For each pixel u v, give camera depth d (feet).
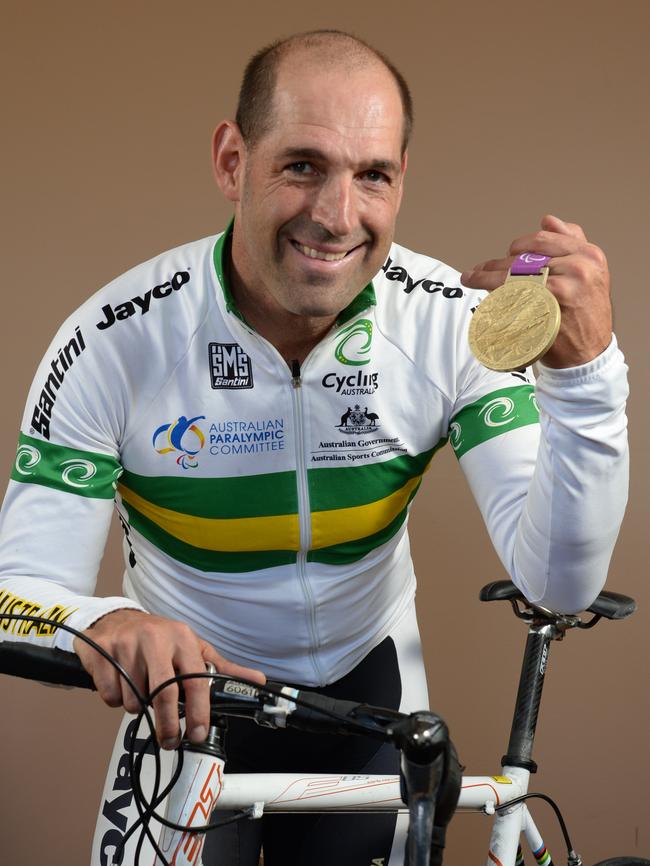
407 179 8.31
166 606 4.94
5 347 8.30
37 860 8.35
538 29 8.32
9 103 8.31
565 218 8.28
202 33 8.35
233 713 3.26
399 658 5.32
